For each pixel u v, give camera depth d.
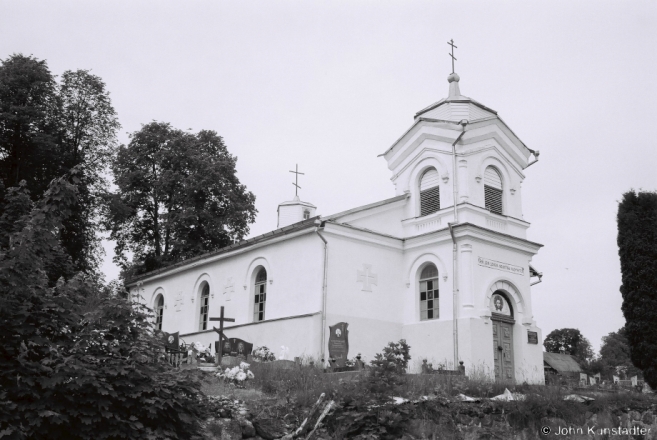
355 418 11.78
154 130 37.69
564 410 14.28
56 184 9.66
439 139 23.48
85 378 8.70
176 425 9.70
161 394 9.48
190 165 37.28
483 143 23.53
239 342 20.09
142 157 37.09
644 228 20.98
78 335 9.39
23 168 29.84
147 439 9.03
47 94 30.61
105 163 33.06
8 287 8.78
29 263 8.95
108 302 9.80
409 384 13.66
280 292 22.80
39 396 8.55
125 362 9.33
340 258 21.62
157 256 36.50
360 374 13.37
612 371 48.78
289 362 17.14
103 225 35.81
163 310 31.33
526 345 22.59
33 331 8.86
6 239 9.73
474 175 23.00
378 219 23.31
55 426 8.64
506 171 24.39
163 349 10.49
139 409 9.27
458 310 21.27
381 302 22.44
